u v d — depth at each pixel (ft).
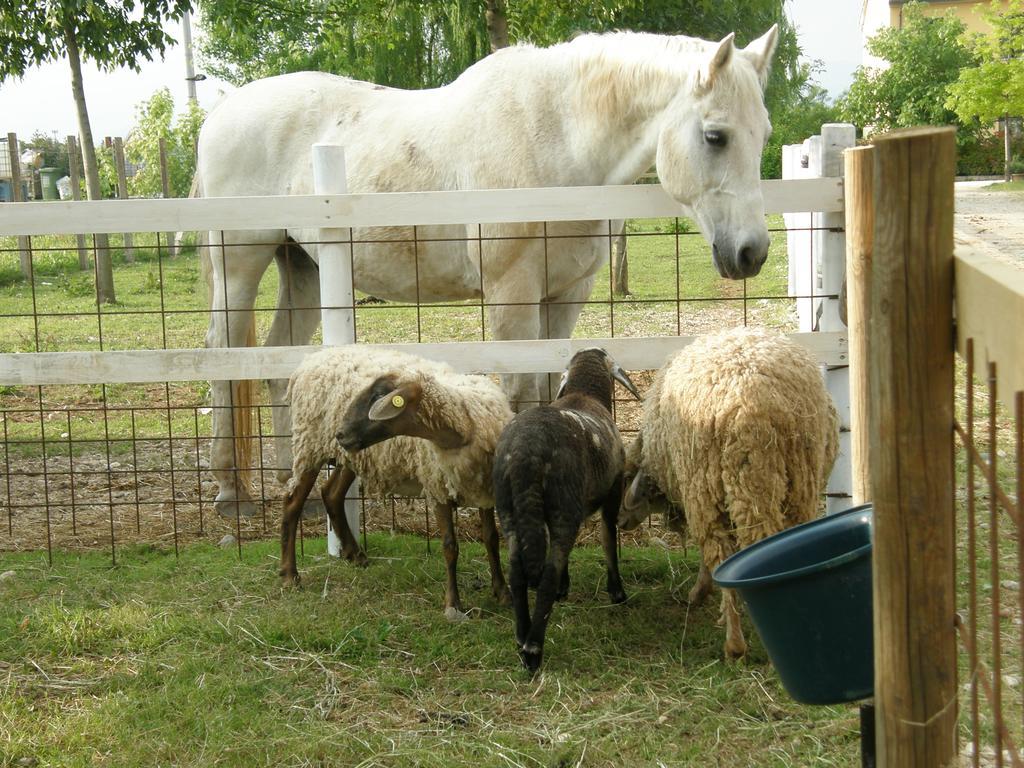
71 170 58.90
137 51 39.45
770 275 54.19
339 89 21.40
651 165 17.72
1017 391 5.47
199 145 22.70
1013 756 6.17
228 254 20.95
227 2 34.42
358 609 15.39
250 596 16.11
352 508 18.25
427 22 49.55
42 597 16.10
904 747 7.18
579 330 38.73
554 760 10.99
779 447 12.37
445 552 15.08
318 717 12.21
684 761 10.98
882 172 6.69
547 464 12.91
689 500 12.96
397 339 36.86
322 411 15.74
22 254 60.13
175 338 38.55
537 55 18.63
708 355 12.85
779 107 60.90
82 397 29.99
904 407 6.84
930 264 6.66
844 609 8.71
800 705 12.07
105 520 20.21
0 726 11.96
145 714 12.19
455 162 19.08
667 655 13.56
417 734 11.68
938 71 128.16
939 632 7.04
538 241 18.04
